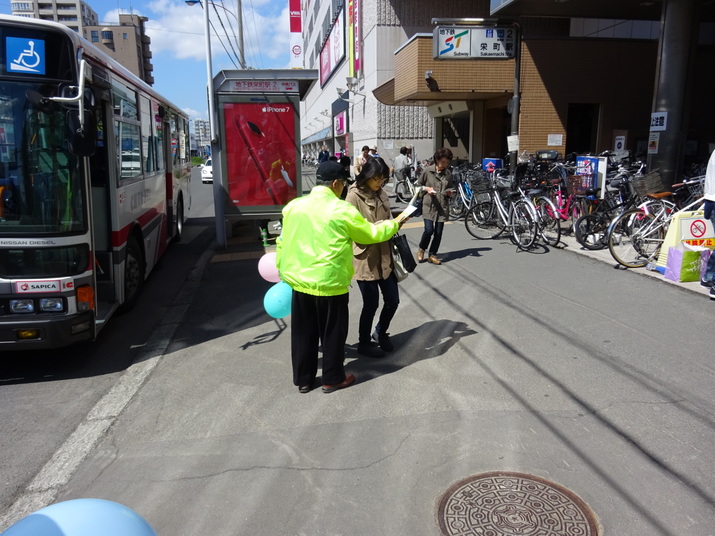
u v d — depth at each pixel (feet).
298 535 9.41
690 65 31.63
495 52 40.91
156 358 17.76
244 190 35.24
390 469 11.12
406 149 54.85
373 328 19.15
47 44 14.90
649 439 11.71
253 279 27.68
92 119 15.35
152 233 27.25
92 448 12.48
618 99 50.14
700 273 21.95
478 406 13.46
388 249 16.17
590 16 43.24
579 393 13.80
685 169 39.70
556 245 29.48
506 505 9.87
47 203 15.20
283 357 17.40
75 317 15.62
